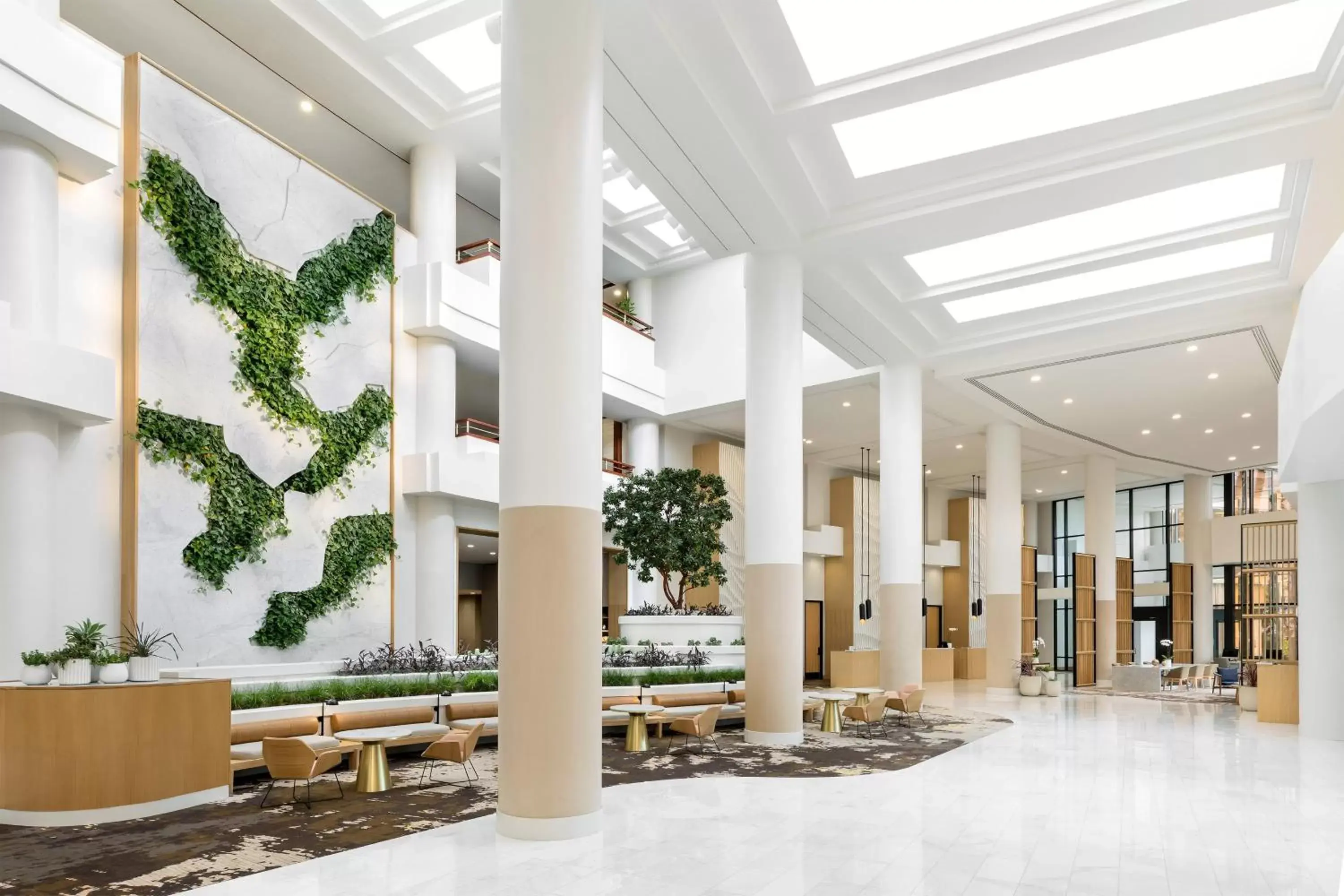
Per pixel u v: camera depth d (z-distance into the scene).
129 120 11.27
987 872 5.75
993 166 10.66
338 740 9.11
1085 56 8.36
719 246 12.20
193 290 11.94
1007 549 21.92
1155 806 7.79
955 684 25.14
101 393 9.63
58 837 6.54
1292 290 13.67
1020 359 16.92
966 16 8.12
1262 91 9.13
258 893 5.19
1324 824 7.20
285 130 15.78
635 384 21.45
